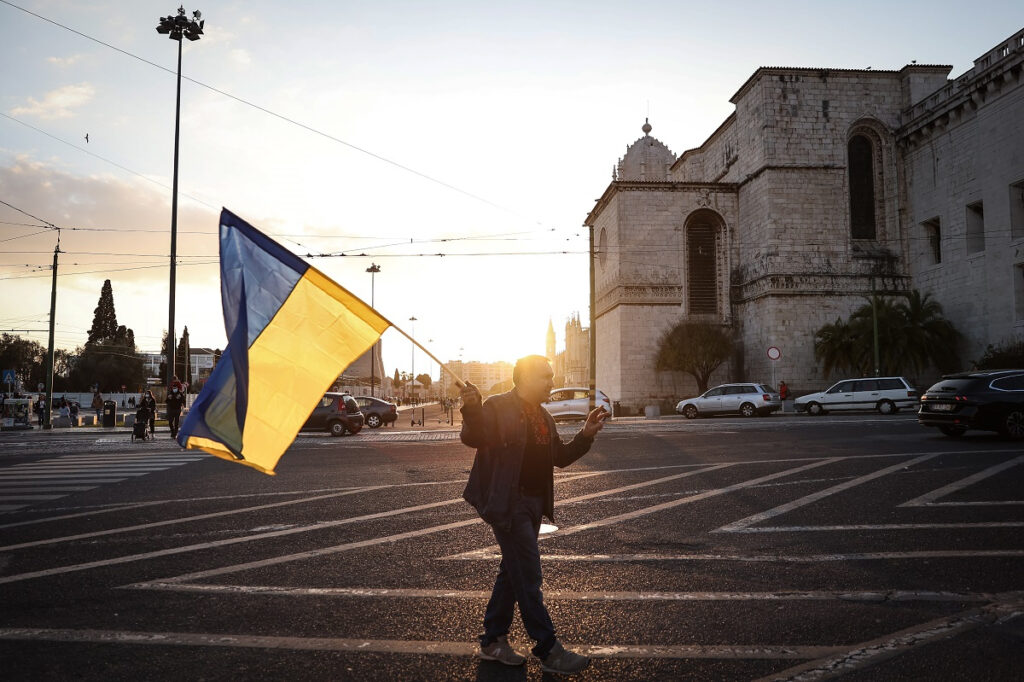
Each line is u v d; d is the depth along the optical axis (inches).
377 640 162.1
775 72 1668.3
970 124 1501.0
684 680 137.3
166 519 322.0
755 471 443.5
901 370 1493.6
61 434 1117.1
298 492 398.0
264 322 167.3
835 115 1676.9
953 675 137.2
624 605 186.9
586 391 1185.4
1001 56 1421.0
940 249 1595.7
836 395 1300.4
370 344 167.3
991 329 1437.0
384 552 250.5
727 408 1289.4
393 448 698.2
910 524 281.1
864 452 529.3
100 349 3449.8
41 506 367.6
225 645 159.2
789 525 285.7
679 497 357.4
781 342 1610.5
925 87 1694.1
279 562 237.6
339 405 927.7
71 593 203.3
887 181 1700.3
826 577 210.5
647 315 1723.7
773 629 166.2
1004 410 588.7
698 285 1761.8
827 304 1628.9
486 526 294.0
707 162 2070.6
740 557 236.7
